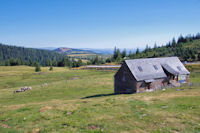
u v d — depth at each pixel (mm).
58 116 21234
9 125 18719
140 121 18078
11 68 168000
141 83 42969
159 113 20578
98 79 74375
